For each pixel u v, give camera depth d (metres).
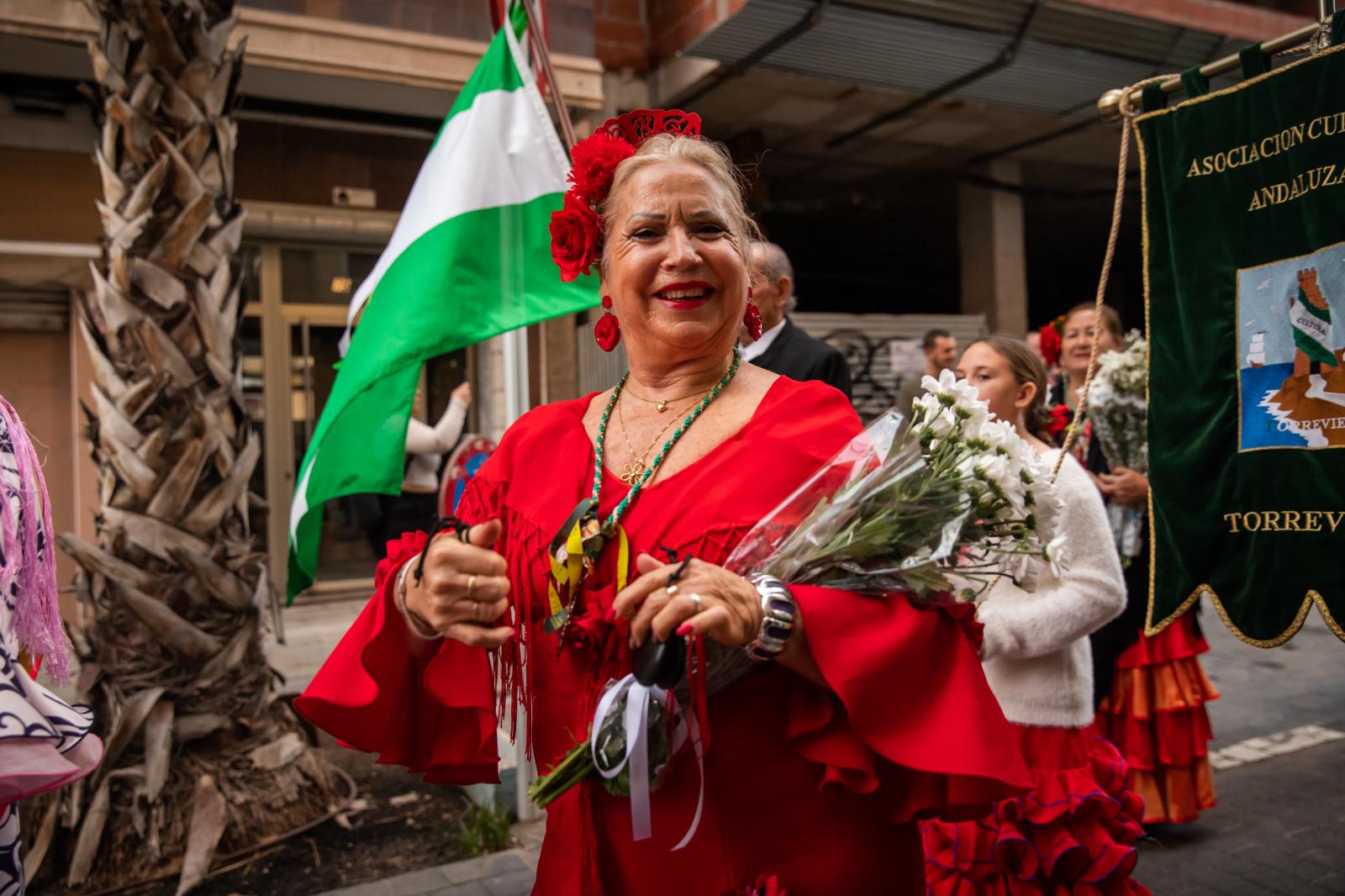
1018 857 2.44
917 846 1.55
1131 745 3.75
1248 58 2.30
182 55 3.76
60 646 1.91
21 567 1.76
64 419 7.11
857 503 1.41
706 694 1.43
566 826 1.55
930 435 1.49
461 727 1.67
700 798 1.35
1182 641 3.74
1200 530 2.41
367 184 8.22
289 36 6.88
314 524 3.69
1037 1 7.09
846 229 14.34
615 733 1.39
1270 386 2.26
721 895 1.41
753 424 1.52
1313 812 3.94
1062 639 2.47
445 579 1.33
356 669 1.55
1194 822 3.89
